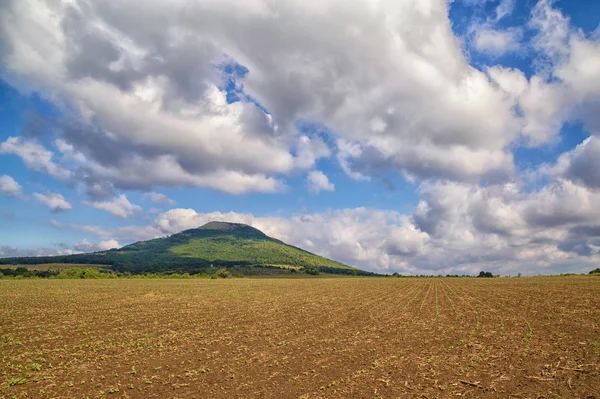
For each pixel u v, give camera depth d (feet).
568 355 53.16
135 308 128.77
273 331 81.20
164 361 55.88
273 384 44.65
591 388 39.73
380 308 125.70
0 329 83.82
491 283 285.02
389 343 66.49
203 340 71.41
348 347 63.82
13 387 44.11
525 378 43.86
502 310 108.58
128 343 68.69
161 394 41.83
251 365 53.26
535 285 226.38
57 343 68.69
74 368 52.06
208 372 50.01
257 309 126.31
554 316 91.15
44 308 126.00
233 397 40.63
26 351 62.08
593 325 76.89
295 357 57.52
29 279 381.19
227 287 266.16
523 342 63.10
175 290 226.99
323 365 52.54
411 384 43.16
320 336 74.64
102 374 49.34
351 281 394.11
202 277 519.60
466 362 51.88
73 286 252.21
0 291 200.75
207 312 117.70
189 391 42.63
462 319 94.07
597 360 49.96
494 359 52.90
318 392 41.34
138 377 47.98
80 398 40.65
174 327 87.20
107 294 189.57
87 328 85.51
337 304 142.10
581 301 123.44
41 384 45.39
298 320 98.27
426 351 59.47
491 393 39.45
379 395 39.88
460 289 220.84
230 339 72.33
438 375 46.24
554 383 41.68
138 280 382.22
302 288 256.52
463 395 39.19
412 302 145.59
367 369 49.70
